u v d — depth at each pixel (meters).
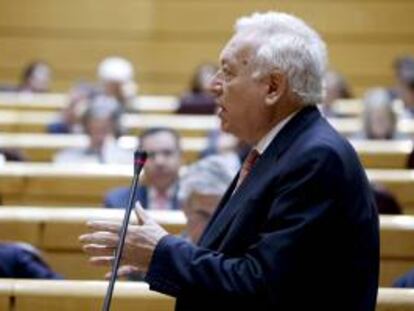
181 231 9.24
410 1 25.89
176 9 26.31
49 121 19.55
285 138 5.22
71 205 12.91
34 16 26.42
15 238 9.81
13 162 14.44
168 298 6.73
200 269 4.94
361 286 5.05
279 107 5.28
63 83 26.42
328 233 4.93
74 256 9.82
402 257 9.35
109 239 5.17
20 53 26.44
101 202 12.89
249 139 5.43
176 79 26.38
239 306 4.91
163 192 11.44
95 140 15.55
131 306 6.73
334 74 20.81
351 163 5.10
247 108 5.28
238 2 26.12
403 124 17.47
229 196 5.61
